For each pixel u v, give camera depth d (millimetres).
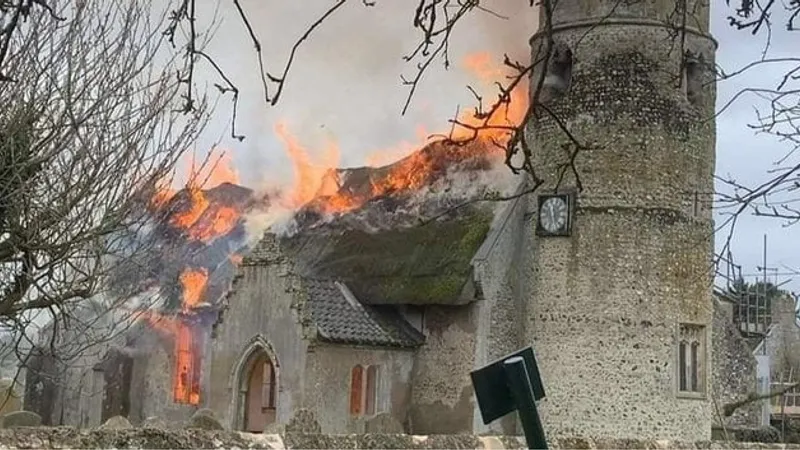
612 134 30750
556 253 31172
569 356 30750
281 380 30734
